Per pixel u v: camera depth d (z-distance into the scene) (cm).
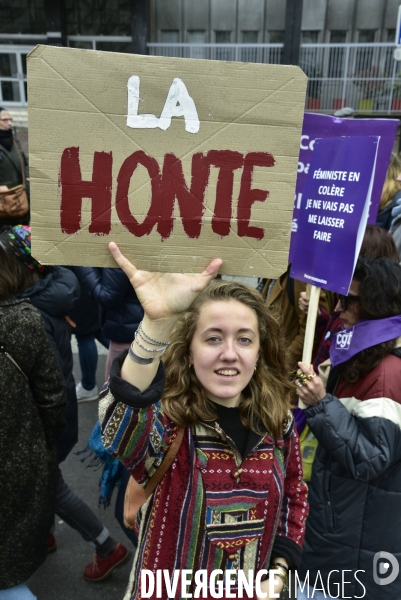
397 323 162
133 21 973
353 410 165
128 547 267
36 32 1033
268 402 130
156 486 124
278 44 1002
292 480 145
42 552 192
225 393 121
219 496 120
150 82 97
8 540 180
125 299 281
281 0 980
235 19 1004
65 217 101
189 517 119
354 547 167
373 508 163
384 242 191
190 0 997
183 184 101
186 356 127
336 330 207
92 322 385
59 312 245
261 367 134
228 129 99
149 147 99
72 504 229
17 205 436
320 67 1014
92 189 100
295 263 202
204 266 104
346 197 182
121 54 96
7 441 174
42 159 98
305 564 179
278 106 99
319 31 1005
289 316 289
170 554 119
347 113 480
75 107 97
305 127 246
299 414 206
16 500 179
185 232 103
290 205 102
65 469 328
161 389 108
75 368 463
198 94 98
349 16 990
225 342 122
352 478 164
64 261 103
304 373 170
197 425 125
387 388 157
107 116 98
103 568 241
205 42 1023
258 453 127
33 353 175
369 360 161
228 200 102
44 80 95
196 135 99
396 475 160
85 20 1005
